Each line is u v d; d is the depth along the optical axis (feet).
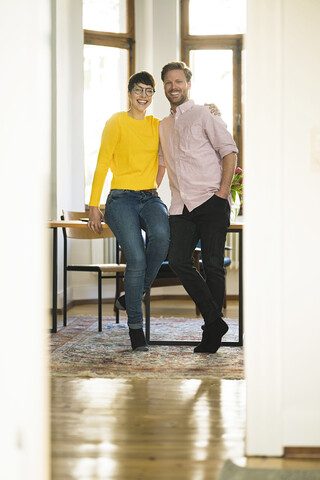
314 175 6.72
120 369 10.52
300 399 6.63
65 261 15.69
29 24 5.65
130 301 12.10
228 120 22.58
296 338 6.68
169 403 8.45
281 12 6.63
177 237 11.73
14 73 5.65
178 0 21.80
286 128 6.73
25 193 5.65
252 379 6.57
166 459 6.39
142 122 12.20
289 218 6.72
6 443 5.61
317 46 6.70
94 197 12.53
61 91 18.83
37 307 5.69
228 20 22.39
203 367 10.67
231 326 15.79
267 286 6.61
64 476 5.93
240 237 13.00
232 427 7.43
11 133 5.65
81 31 20.40
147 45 21.61
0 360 5.65
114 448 6.70
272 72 6.63
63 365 10.82
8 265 5.65
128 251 11.87
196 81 22.47
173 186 12.03
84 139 20.97
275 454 6.54
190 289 11.83
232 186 14.87
